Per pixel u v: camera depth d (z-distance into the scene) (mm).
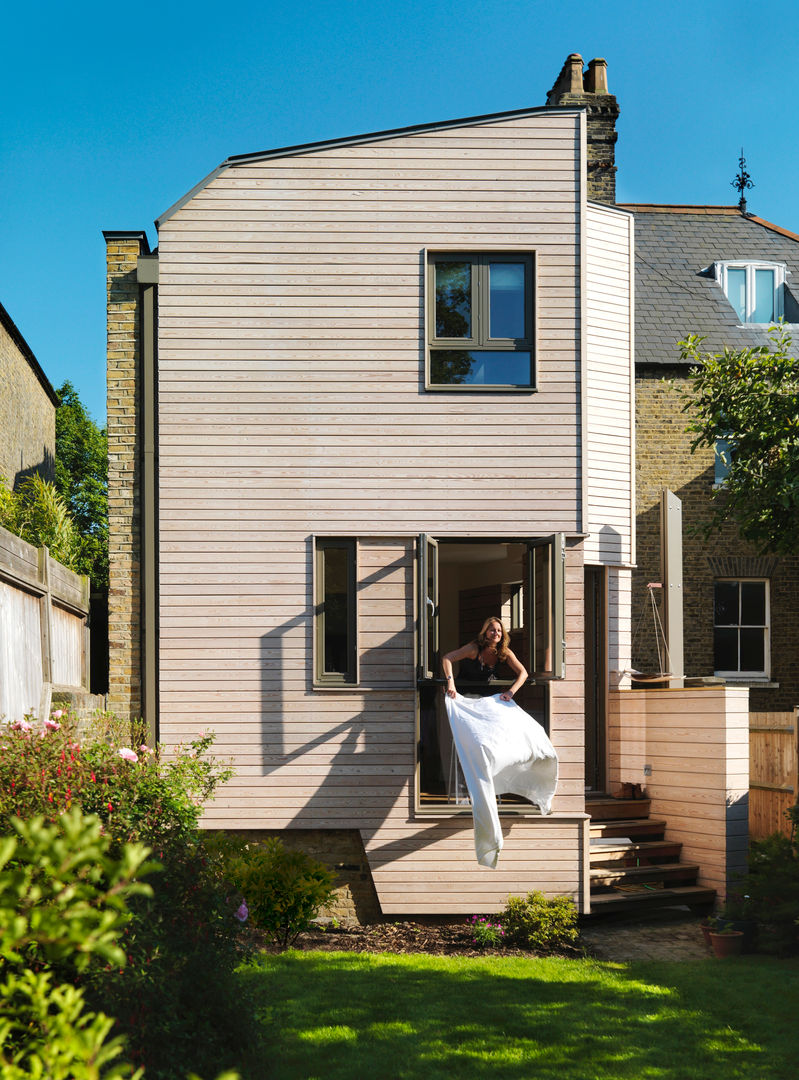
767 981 7711
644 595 15773
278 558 10039
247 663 9953
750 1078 5793
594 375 11969
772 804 10953
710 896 10305
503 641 9602
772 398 13648
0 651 8133
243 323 10172
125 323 10328
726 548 16141
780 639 16266
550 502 10164
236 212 10219
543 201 10359
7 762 5465
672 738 11086
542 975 7836
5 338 19891
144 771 6137
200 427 10102
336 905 9914
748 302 17953
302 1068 5828
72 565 13883
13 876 2322
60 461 37906
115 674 10070
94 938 2285
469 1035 6430
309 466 10109
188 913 5344
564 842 9875
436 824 9859
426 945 9070
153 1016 4461
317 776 9875
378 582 10078
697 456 16203
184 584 9992
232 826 9812
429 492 10133
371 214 10281
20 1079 2217
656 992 7395
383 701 9969
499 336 10336
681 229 19234
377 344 10211
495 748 8938
